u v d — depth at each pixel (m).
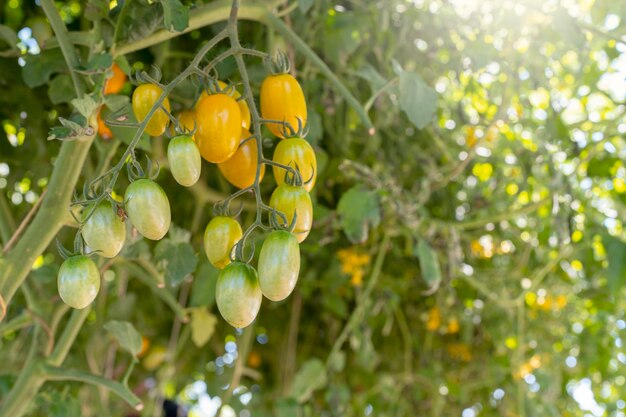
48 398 0.82
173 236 0.69
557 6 0.83
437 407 1.31
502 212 1.07
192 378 1.59
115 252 0.48
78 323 0.75
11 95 0.87
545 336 1.33
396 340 1.35
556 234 0.94
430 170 0.98
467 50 0.90
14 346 1.14
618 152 1.07
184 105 0.69
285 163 0.50
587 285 1.19
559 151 0.97
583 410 1.46
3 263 0.60
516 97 1.00
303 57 0.86
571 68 1.10
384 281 1.15
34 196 1.04
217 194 1.05
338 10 0.94
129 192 0.46
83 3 0.89
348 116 0.95
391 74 0.93
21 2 0.99
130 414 1.42
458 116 1.04
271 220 0.47
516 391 1.29
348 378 1.34
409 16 0.94
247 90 0.51
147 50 0.81
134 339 0.73
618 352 1.34
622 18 0.90
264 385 1.42
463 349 1.35
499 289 1.20
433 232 0.97
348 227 0.82
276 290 0.45
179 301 1.17
